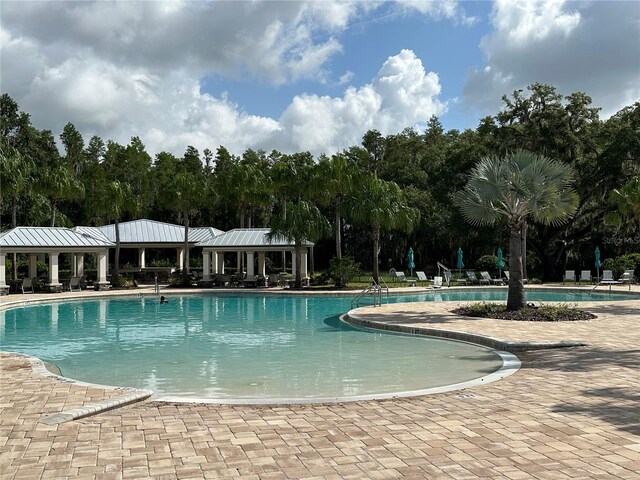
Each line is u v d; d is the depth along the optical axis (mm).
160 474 4855
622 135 35969
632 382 8336
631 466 4922
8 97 50812
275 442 5727
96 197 37469
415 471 4867
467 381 8867
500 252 36656
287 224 32781
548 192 17719
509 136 39000
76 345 14414
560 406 7004
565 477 4691
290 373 10609
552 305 19219
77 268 36125
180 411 7039
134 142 63250
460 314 18359
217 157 62906
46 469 4984
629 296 27922
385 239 53688
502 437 5781
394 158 59594
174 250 63062
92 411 6848
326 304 25516
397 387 9336
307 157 58156
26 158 46219
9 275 42906
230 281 36281
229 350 13352
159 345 14266
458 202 19594
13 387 8266
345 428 6199
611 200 34875
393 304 22281
